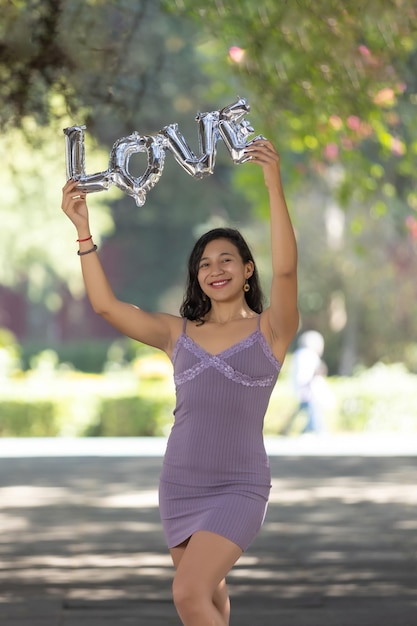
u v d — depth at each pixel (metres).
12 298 55.78
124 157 6.28
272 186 6.14
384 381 31.91
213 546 5.86
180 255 53.09
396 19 11.64
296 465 20.50
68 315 56.03
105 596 9.59
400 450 23.75
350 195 16.06
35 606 9.21
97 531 13.05
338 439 28.02
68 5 12.30
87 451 23.97
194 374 6.15
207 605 5.75
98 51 12.32
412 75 14.33
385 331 39.97
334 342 41.47
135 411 30.12
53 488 17.27
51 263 39.84
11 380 33.56
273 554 11.63
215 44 16.27
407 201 17.83
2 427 29.84
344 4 11.53
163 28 33.91
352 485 17.55
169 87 36.88
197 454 6.09
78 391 30.09
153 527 13.32
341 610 9.09
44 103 12.62
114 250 53.25
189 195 49.56
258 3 12.30
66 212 6.36
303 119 14.52
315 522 13.75
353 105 13.52
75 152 6.35
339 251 38.97
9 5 11.84
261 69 13.16
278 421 30.20
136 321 6.34
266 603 9.35
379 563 11.10
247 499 6.01
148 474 19.19
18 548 11.95
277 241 6.15
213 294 6.32
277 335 6.23
